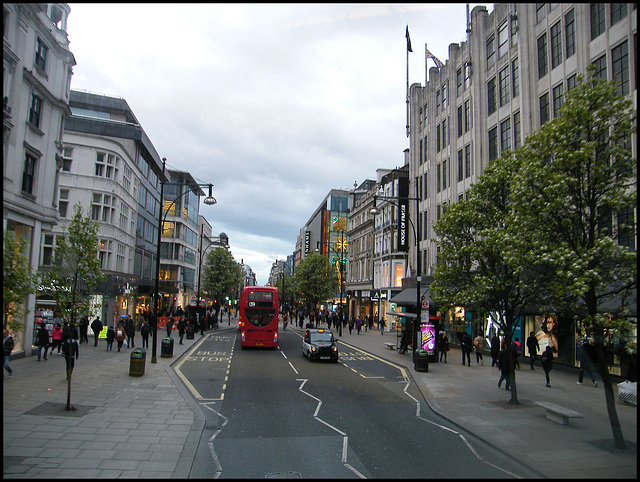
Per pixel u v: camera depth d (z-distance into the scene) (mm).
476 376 18875
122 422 10477
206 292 59688
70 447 8555
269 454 8719
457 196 31234
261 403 13328
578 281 8898
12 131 18125
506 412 12305
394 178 45312
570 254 9219
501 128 26094
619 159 9789
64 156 33938
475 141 28406
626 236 14234
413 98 39906
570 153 9742
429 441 9742
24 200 19359
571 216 10078
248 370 19891
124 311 38625
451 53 32562
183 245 63562
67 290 12250
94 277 12766
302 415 11945
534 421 11297
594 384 16578
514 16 23938
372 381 17797
